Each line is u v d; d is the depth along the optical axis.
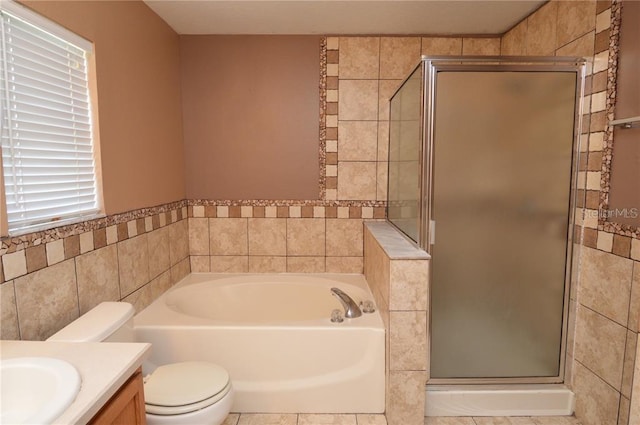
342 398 1.95
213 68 2.72
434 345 1.96
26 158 1.33
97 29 1.69
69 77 1.54
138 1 2.09
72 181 1.56
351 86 2.72
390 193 2.72
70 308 1.52
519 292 1.94
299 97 2.74
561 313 1.95
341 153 2.78
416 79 1.95
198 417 1.39
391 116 2.70
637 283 1.53
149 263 2.21
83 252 1.60
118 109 1.87
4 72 1.23
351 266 2.86
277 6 2.25
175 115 2.62
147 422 1.37
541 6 2.21
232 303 2.63
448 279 1.92
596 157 1.75
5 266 1.21
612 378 1.67
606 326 1.71
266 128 2.77
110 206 1.80
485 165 1.87
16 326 1.25
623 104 1.59
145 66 2.17
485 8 2.25
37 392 0.94
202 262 2.87
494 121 1.85
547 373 1.99
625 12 1.57
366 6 2.24
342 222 2.83
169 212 2.50
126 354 1.07
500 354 1.98
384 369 1.93
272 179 2.80
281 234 2.84
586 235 1.83
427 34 2.68
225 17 2.39
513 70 1.82
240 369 1.95
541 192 1.88
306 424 1.88
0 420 0.93
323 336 1.93
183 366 1.64
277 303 2.68
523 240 1.91
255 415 1.94
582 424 1.89
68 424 0.77
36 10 1.33
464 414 1.96
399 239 2.18
